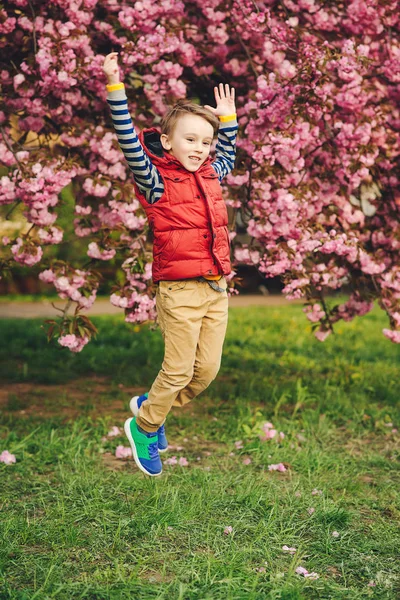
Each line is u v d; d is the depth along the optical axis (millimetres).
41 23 4996
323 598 2961
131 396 6680
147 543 3393
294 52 5125
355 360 8773
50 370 7785
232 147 3729
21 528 3502
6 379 7383
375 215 5871
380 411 6113
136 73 5398
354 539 3568
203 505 3852
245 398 6500
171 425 5672
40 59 4719
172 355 3377
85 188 4988
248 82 5695
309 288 5258
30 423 5570
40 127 5246
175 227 3285
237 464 4742
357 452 5125
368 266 5410
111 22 5258
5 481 4273
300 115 4875
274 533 3543
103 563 3209
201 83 5875
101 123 5543
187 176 3307
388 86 5621
